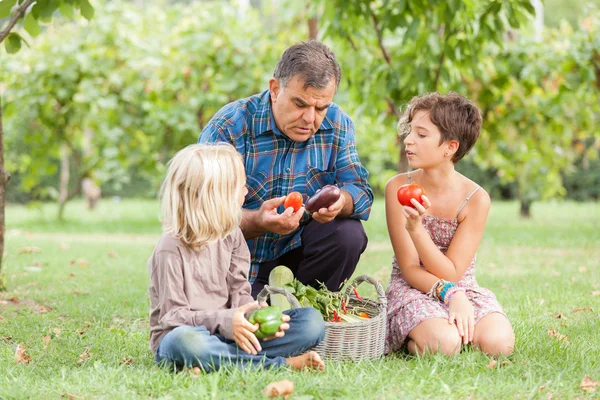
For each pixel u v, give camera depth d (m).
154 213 13.45
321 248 3.56
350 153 3.62
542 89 8.97
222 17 9.89
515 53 8.30
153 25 10.47
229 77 9.53
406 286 3.40
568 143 9.87
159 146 10.09
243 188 2.96
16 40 4.32
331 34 6.04
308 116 3.19
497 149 9.71
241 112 3.50
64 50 9.66
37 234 9.62
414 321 3.13
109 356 3.11
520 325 3.62
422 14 5.76
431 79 6.21
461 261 3.34
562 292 4.79
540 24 9.97
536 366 2.87
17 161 11.29
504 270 6.04
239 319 2.68
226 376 2.63
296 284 3.18
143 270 6.18
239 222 2.99
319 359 2.77
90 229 10.23
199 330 2.72
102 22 9.79
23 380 2.64
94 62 9.70
